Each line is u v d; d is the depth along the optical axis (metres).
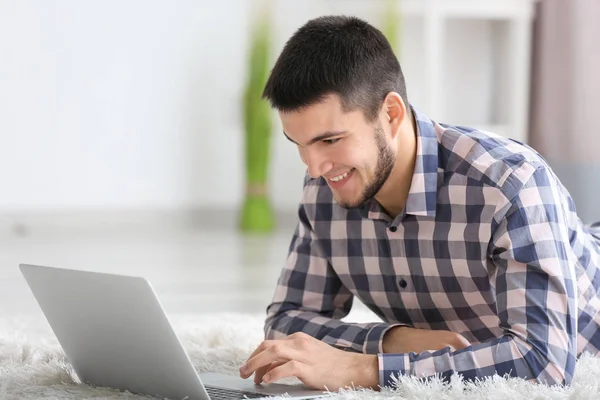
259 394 1.50
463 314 1.73
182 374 1.42
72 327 1.58
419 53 6.21
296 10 6.59
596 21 5.10
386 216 1.72
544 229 1.54
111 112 6.39
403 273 1.75
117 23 6.35
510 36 5.58
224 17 6.57
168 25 6.48
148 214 6.52
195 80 6.57
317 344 1.53
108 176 6.39
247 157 6.49
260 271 4.38
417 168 1.64
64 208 6.29
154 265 4.54
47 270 1.51
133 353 1.48
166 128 6.53
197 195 6.65
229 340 2.33
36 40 6.17
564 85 5.26
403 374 1.49
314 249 1.88
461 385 1.44
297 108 1.49
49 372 1.77
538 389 1.43
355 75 1.50
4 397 1.56
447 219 1.65
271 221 6.63
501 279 1.54
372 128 1.54
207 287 3.83
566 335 1.50
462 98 5.79
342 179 1.57
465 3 5.53
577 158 5.18
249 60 6.46
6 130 6.13
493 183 1.58
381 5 6.15
